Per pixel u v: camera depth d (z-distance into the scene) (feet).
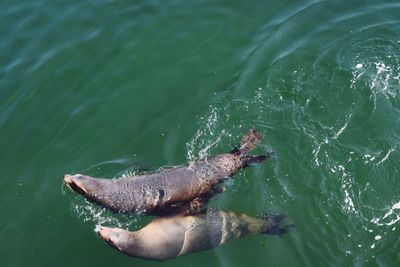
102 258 27.99
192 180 29.99
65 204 30.45
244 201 29.81
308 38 39.37
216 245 27.84
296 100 35.29
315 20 40.70
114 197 29.07
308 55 38.06
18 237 29.22
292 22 40.65
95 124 34.76
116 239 27.09
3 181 32.12
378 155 31.71
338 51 38.14
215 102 35.53
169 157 32.53
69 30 40.93
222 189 30.32
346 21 40.42
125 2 42.88
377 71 36.50
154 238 27.63
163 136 33.81
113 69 38.11
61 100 36.35
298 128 33.47
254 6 42.19
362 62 37.22
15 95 36.76
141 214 29.43
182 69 37.91
